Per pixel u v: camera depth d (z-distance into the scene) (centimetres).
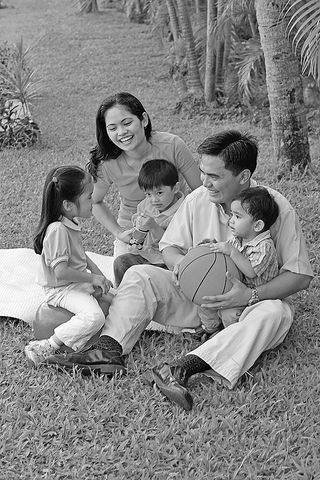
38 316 406
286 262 380
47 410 349
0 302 450
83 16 1959
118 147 438
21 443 324
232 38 991
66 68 1340
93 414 343
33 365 388
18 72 902
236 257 377
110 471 310
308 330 415
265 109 938
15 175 747
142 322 389
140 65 1343
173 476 304
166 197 426
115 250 479
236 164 367
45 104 1089
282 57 653
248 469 304
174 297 400
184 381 358
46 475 307
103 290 402
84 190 394
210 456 314
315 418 336
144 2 1702
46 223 397
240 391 356
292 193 639
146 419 341
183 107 995
